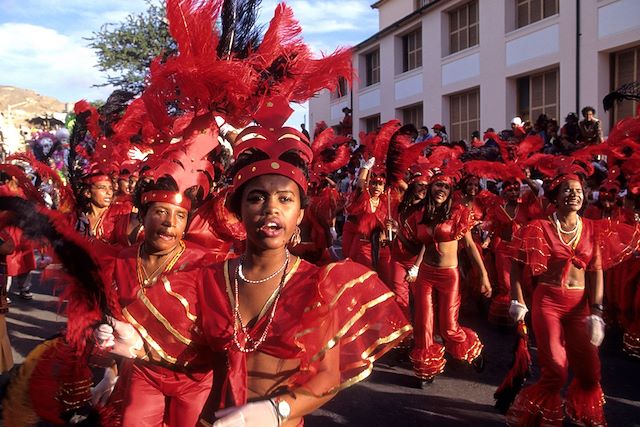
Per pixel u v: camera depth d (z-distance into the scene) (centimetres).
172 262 286
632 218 619
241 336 197
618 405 470
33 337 661
